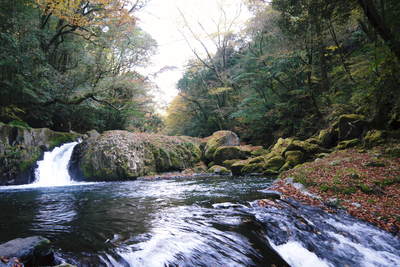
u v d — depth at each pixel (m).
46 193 8.86
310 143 14.30
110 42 18.77
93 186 10.97
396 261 3.92
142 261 3.20
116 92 20.95
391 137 10.62
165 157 16.72
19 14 12.73
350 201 5.95
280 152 14.86
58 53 17.95
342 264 3.87
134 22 17.42
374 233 4.56
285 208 5.70
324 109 16.75
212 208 5.95
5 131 12.10
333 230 4.70
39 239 3.04
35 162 12.94
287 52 17.22
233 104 27.84
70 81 16.16
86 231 4.24
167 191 8.93
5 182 11.62
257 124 24.09
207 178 13.39
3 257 2.62
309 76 17.47
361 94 12.20
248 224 4.69
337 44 15.75
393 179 6.72
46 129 14.84
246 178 12.42
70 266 2.59
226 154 17.75
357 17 12.37
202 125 31.61
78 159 14.66
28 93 13.51
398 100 10.57
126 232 4.20
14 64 12.08
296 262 3.77
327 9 10.71
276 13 17.39
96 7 16.55
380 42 10.41
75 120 22.16
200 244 3.75
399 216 4.96
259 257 3.64
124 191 9.16
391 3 8.63
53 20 17.58
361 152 10.50
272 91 22.30
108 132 16.11
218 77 27.86
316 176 8.01
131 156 14.67
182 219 5.02
